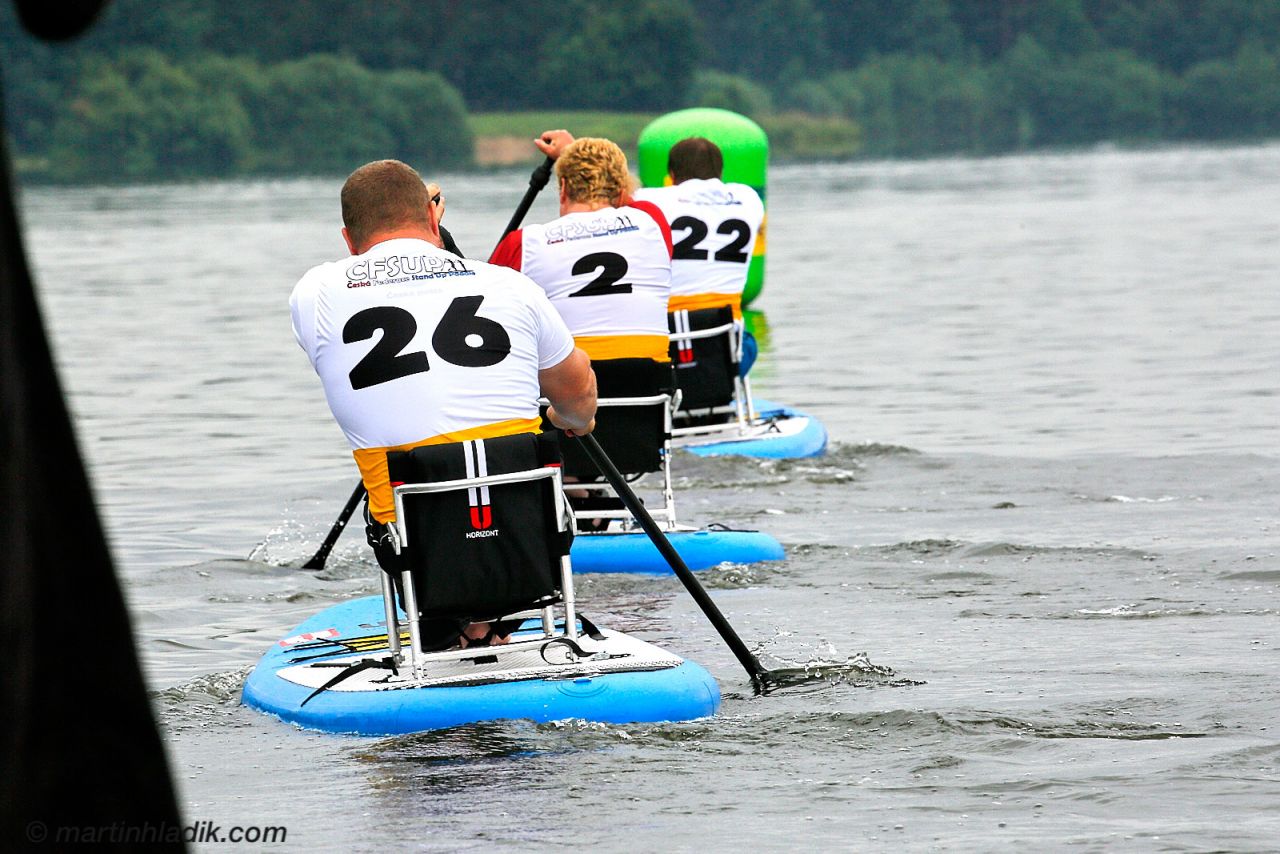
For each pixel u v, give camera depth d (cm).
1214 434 3553
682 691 1455
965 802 1194
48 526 391
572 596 1473
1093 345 5328
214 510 2891
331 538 2373
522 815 1180
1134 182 17688
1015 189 16638
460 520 1420
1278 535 2470
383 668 1514
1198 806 1169
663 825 1148
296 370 5106
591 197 2308
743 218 3102
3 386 381
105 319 6625
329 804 1223
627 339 2262
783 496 2906
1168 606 2012
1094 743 1366
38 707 389
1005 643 1814
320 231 11756
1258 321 5872
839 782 1254
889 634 1880
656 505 2827
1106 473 3103
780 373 4800
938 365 4925
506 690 1434
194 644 1920
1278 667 1658
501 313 1528
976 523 2636
